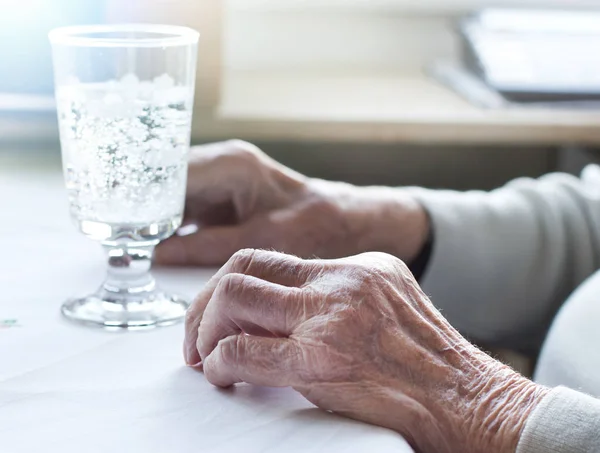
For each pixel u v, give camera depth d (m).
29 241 0.84
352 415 0.61
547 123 1.17
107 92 0.68
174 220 0.72
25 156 1.07
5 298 0.74
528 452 0.60
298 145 1.30
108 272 0.74
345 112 1.17
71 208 0.71
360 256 0.66
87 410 0.61
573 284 0.95
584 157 1.29
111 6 1.09
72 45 0.68
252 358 0.62
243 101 1.22
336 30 1.46
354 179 1.33
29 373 0.64
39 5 1.09
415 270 0.92
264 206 0.86
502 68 1.29
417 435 0.61
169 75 0.69
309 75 1.44
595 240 0.95
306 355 0.61
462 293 0.92
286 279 0.65
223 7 1.11
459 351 0.64
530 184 0.97
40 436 0.58
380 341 0.62
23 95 1.10
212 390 0.64
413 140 1.16
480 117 1.17
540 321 0.95
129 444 0.58
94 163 0.69
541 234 0.94
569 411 0.61
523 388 0.63
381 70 1.48
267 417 0.61
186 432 0.59
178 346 0.69
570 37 1.37
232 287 0.63
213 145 0.86
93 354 0.67
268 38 1.44
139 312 0.72
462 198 0.94
